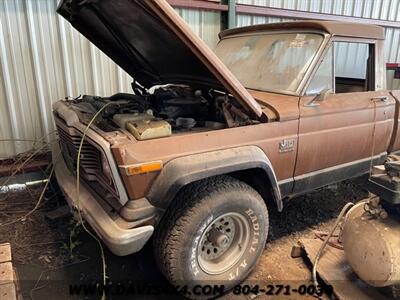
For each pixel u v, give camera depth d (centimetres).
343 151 278
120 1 197
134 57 291
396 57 707
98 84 416
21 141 385
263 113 226
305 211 336
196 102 257
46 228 298
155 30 210
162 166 187
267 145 226
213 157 198
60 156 273
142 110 243
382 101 298
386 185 192
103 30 269
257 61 287
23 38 364
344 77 316
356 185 398
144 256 265
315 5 578
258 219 225
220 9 478
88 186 225
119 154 176
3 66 359
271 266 254
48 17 371
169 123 217
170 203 196
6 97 367
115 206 192
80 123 215
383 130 306
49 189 355
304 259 262
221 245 215
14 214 320
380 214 200
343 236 215
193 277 208
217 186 207
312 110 247
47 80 386
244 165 206
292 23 273
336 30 258
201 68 229
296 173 253
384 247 187
